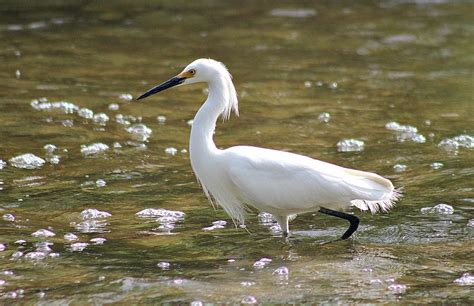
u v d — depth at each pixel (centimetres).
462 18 2397
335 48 2092
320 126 1515
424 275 891
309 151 1374
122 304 812
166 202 1143
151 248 973
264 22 2344
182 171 1276
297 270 909
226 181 1009
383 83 1802
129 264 920
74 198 1144
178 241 1001
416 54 2038
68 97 1653
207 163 1004
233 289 851
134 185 1208
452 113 1590
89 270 900
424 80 1820
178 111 1605
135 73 1842
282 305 812
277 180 977
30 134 1426
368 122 1538
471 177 1230
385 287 858
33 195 1151
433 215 1084
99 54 1992
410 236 1016
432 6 2555
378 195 977
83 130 1462
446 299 825
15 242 980
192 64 1016
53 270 899
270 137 1448
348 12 2475
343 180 975
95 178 1230
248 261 937
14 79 1766
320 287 858
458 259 938
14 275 884
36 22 2280
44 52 1989
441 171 1265
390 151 1372
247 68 1905
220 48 2066
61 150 1355
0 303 812
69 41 2098
